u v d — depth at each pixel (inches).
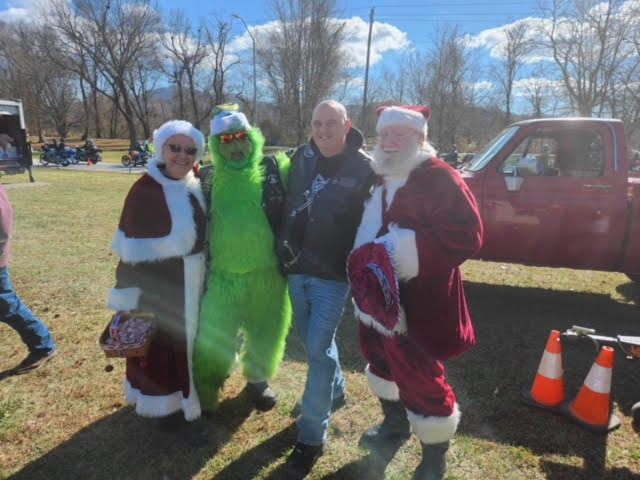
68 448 102.5
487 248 187.6
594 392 111.0
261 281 102.2
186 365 99.5
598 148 177.8
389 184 82.7
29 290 196.7
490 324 174.9
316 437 95.9
